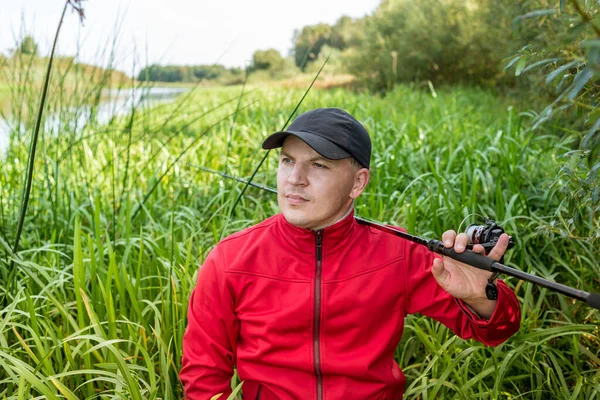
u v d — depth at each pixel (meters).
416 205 3.46
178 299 2.76
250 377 2.05
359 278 1.97
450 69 13.54
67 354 2.22
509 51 7.21
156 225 3.60
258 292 2.00
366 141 2.01
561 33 4.21
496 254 1.78
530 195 3.75
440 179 3.51
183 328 2.52
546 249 3.37
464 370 2.48
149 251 3.41
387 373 2.02
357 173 1.99
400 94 10.87
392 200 3.82
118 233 3.62
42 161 4.31
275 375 2.02
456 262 1.87
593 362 2.70
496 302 1.87
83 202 4.12
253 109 8.73
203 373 2.04
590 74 1.24
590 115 1.59
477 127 6.16
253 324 2.02
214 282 2.04
